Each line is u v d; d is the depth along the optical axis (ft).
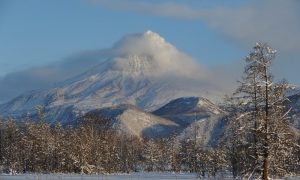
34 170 352.69
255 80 132.87
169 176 302.04
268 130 131.75
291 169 136.98
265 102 133.18
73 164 338.34
